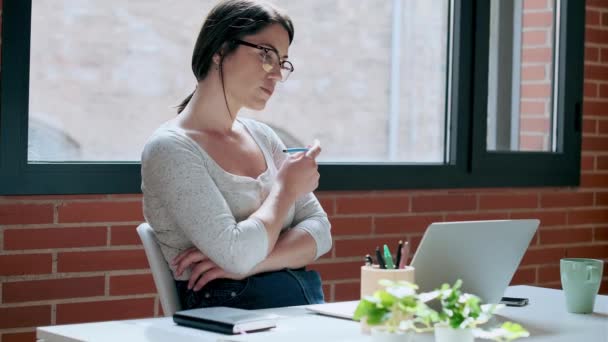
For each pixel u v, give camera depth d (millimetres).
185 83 3215
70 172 2889
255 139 2566
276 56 2455
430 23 3830
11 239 2799
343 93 3621
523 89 4094
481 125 3893
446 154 3867
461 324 1538
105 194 2965
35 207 2840
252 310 2100
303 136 3527
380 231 3598
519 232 2123
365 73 3676
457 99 3842
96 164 2941
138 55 3109
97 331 1844
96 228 2953
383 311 1488
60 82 2945
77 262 2918
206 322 1862
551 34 4168
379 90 3713
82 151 2998
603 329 1992
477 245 2041
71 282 2906
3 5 2770
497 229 2066
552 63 4180
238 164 2443
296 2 3494
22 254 2820
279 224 2301
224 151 2426
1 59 2771
